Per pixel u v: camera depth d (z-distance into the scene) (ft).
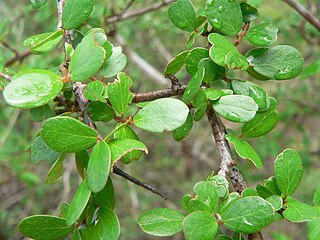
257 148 2.09
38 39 0.66
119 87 0.59
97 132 0.54
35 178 2.16
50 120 0.53
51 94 0.54
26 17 1.97
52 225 0.56
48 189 2.68
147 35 2.49
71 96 0.70
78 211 0.50
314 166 2.49
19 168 2.11
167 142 2.95
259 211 0.52
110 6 1.57
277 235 1.60
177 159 3.06
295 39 1.94
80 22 0.65
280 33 1.90
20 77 0.54
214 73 0.65
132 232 2.71
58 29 0.67
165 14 2.09
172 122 0.54
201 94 0.61
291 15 1.84
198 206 0.53
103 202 0.56
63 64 0.62
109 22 1.53
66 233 0.56
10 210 2.95
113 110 0.60
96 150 0.52
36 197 2.81
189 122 0.63
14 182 2.77
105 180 0.50
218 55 0.62
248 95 0.65
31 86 0.54
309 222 0.56
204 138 2.95
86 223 0.55
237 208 0.52
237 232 0.53
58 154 0.66
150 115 0.55
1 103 1.77
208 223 0.51
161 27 2.17
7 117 1.85
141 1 2.06
